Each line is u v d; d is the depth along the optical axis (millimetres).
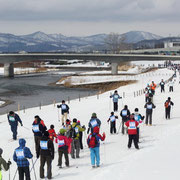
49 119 30844
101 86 89125
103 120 26859
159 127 20672
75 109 37906
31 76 137375
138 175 9758
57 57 138875
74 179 11328
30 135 22953
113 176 10117
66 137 13781
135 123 15383
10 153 17891
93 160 12797
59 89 87125
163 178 9148
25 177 12258
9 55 137250
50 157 12289
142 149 14367
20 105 56594
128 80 92562
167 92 47000
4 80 117938
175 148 13086
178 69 107312
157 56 121375
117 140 18359
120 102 39812
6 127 27469
